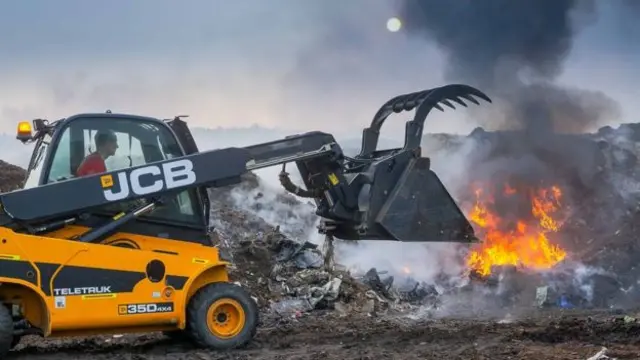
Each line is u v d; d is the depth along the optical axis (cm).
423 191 964
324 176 947
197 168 839
